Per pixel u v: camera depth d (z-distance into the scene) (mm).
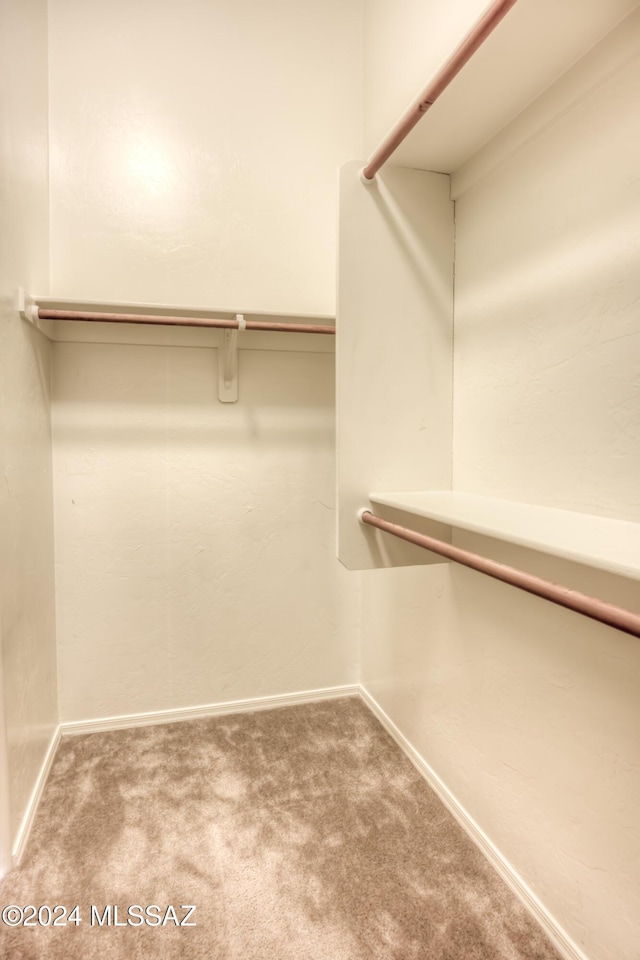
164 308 1587
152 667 1855
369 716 1933
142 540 1815
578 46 909
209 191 1790
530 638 1103
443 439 1386
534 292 1092
